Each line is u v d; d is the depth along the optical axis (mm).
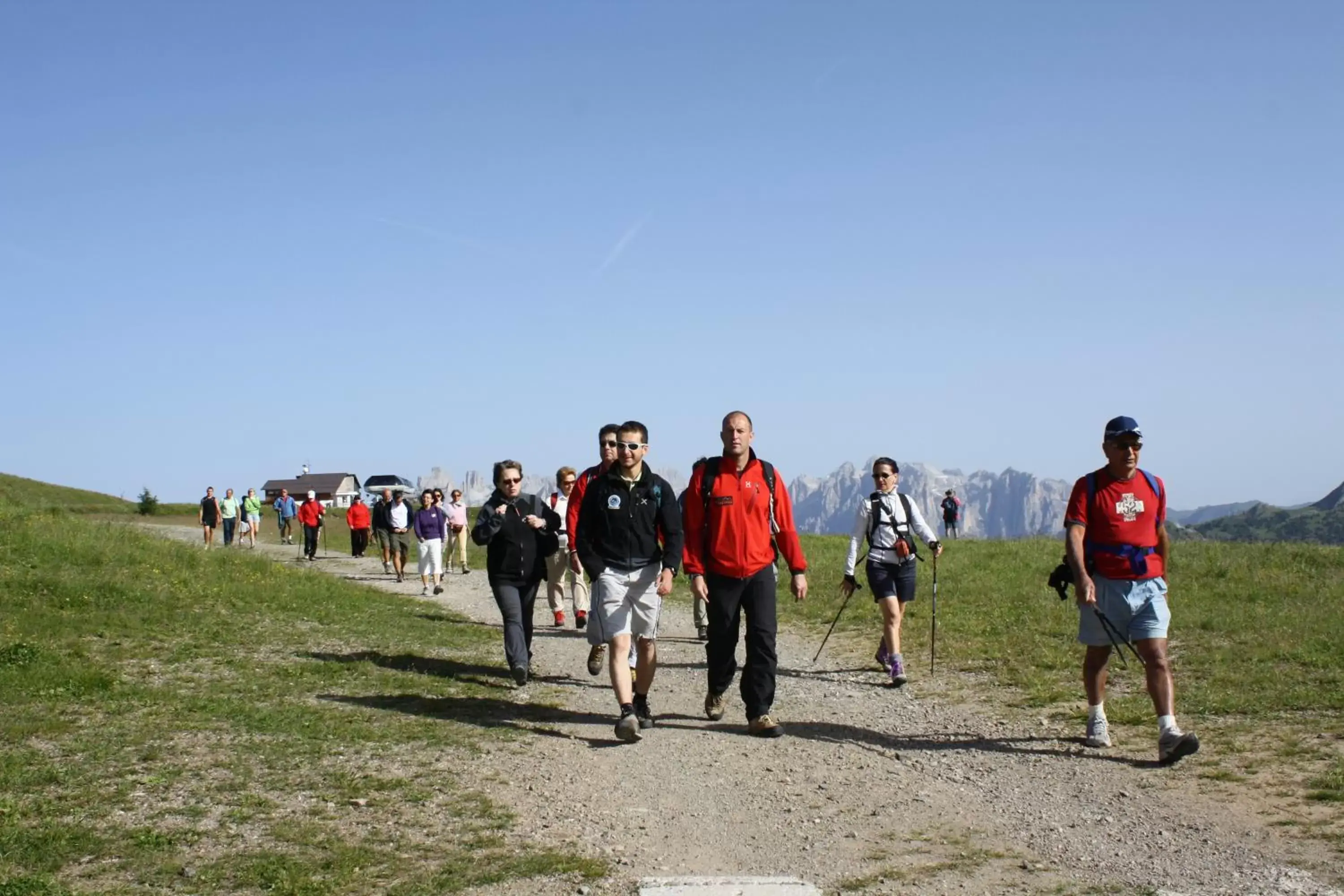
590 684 10773
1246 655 10359
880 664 11625
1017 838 5879
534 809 6336
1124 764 7277
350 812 6129
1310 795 6305
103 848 5367
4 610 12086
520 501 10508
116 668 10117
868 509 10836
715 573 8492
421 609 17547
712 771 7328
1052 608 14000
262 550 34531
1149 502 7441
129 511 60531
